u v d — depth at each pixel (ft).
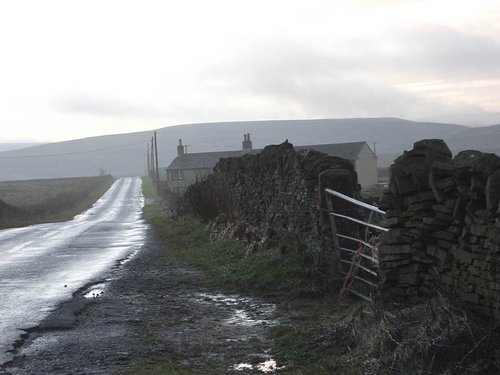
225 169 66.95
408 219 24.62
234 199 60.70
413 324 19.67
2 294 36.47
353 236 32.83
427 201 23.58
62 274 44.98
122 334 25.73
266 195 47.14
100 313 30.30
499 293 18.86
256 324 26.73
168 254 55.88
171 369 20.30
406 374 17.21
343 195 31.27
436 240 23.17
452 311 18.83
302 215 37.24
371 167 238.07
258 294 32.96
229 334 25.34
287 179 41.27
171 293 35.32
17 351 23.47
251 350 22.80
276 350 22.65
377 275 27.48
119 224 120.06
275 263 36.47
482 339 16.98
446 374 16.51
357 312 22.98
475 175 20.53
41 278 43.11
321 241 33.83
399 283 24.84
